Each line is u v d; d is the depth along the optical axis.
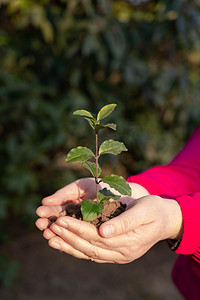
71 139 2.53
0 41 2.22
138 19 2.58
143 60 2.61
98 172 0.78
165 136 2.83
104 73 2.58
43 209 0.79
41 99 2.32
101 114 0.76
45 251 2.86
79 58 2.44
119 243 0.67
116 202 0.80
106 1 2.36
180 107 2.76
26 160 2.44
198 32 2.34
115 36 2.29
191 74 2.84
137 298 2.37
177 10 2.27
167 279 2.58
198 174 1.01
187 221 0.72
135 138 2.64
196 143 1.16
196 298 1.07
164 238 0.74
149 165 2.84
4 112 2.20
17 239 2.98
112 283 2.53
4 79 2.25
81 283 2.51
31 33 2.57
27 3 2.36
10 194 2.71
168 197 0.91
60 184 2.76
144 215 0.67
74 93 2.47
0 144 2.36
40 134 2.42
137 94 2.80
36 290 2.39
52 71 2.58
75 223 0.65
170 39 2.55
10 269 2.39
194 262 0.96
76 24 2.31
